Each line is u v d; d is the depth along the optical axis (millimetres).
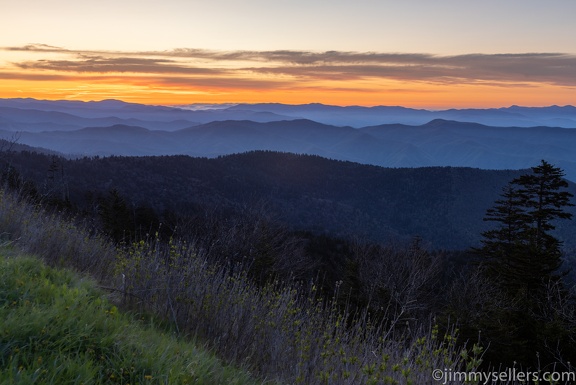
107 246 7680
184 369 3094
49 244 6398
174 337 3984
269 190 157250
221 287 5289
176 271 5371
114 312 3893
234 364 3934
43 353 2854
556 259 20594
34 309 3330
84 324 3299
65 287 4133
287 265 16203
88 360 2846
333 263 23266
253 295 5324
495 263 28016
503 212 31969
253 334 4492
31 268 4758
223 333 4469
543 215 29562
